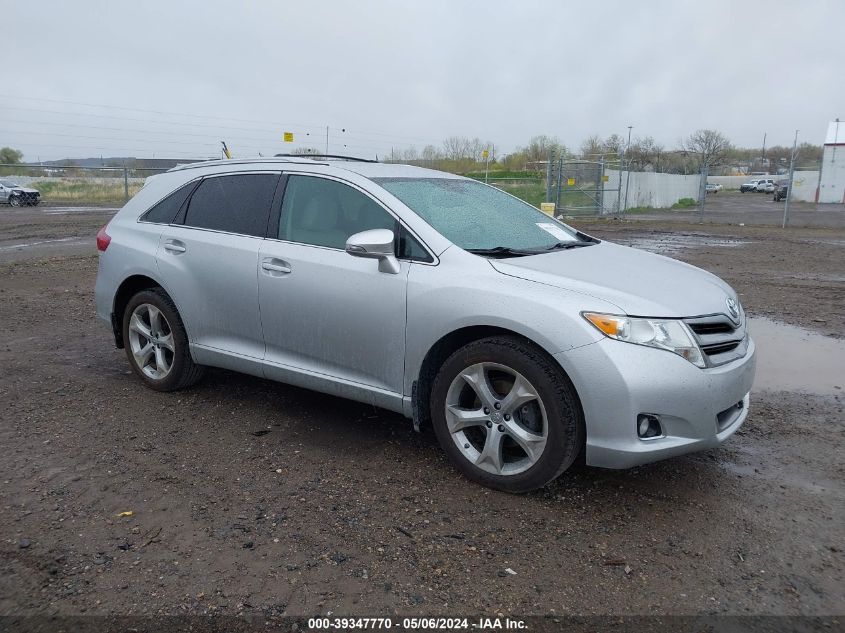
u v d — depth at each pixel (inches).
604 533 126.3
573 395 131.2
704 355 132.5
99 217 920.3
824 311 327.6
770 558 119.2
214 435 171.3
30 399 195.2
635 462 127.5
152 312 199.5
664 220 1008.2
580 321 128.6
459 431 146.4
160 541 122.4
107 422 178.9
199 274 184.7
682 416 128.4
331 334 161.2
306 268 163.8
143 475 148.4
